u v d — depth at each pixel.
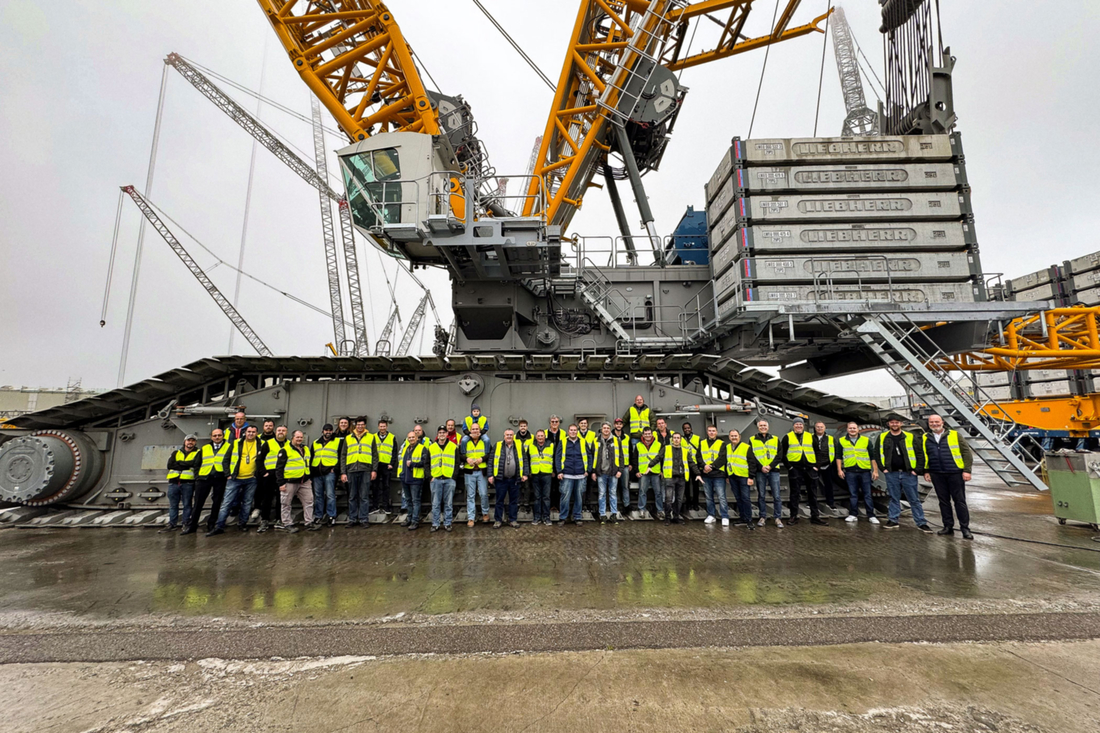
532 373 10.21
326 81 15.16
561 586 5.11
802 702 2.93
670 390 10.06
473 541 7.27
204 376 10.08
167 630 4.10
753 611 4.39
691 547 6.83
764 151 9.65
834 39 34.16
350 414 9.88
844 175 9.54
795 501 8.67
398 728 2.71
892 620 4.18
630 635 3.91
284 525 8.10
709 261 11.39
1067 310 11.88
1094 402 15.98
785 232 9.45
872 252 9.44
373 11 14.29
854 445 8.65
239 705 2.97
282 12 14.80
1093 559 6.13
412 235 9.45
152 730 2.72
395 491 9.71
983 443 8.14
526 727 2.70
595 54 14.21
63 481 9.01
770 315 9.18
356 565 6.00
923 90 10.65
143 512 9.24
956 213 9.40
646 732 2.64
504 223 9.31
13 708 2.96
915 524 8.33
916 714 2.81
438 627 4.09
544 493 8.62
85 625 4.21
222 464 8.11
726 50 16.45
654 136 14.86
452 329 12.32
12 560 6.38
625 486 9.02
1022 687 3.11
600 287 11.32
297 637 3.93
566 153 15.50
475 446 8.48
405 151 10.91
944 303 8.99
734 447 8.42
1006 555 6.33
